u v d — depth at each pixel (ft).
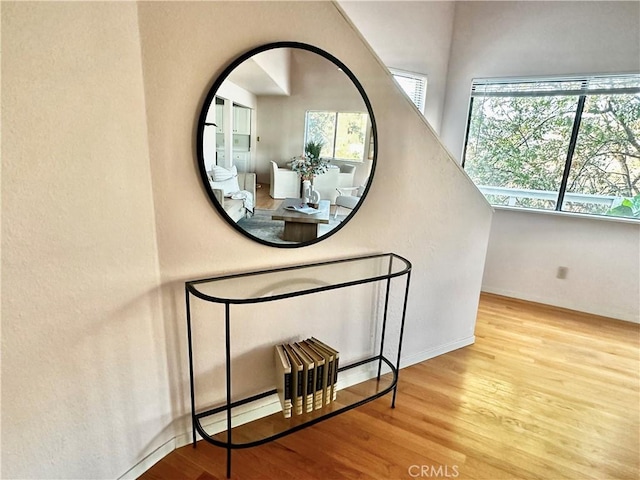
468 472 4.81
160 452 4.74
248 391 5.36
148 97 3.69
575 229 10.12
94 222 3.40
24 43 2.65
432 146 6.23
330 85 4.85
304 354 5.28
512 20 9.93
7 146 2.65
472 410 6.00
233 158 4.37
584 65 9.27
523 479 4.73
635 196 9.41
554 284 10.66
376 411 5.91
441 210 6.75
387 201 5.98
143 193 3.83
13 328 2.90
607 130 9.41
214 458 4.84
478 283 7.95
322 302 5.74
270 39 4.31
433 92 11.07
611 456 5.16
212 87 4.01
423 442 5.28
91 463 3.82
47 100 2.86
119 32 3.32
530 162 10.56
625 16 8.63
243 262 4.83
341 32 4.86
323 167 5.08
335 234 5.57
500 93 10.53
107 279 3.63
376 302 6.44
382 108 5.48
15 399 3.00
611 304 10.02
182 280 4.40
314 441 5.23
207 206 4.35
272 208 4.86
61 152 3.02
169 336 4.49
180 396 4.81
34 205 2.89
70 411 3.50
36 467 3.26
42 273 3.04
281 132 4.63
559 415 5.97
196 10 3.76
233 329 4.96
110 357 3.82
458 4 10.57
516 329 9.10
